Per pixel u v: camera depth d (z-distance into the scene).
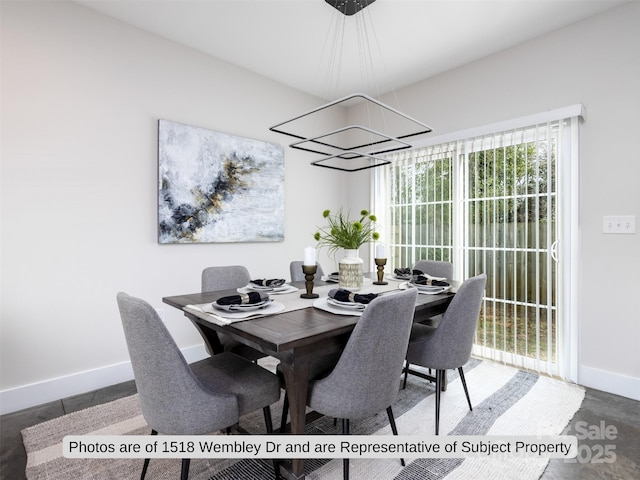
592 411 2.07
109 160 2.47
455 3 2.30
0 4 2.06
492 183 2.87
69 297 2.31
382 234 3.79
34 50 2.16
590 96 2.43
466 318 1.82
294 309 1.65
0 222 2.07
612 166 2.34
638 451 1.68
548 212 2.55
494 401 2.17
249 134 3.30
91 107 2.38
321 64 3.17
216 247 3.07
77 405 2.16
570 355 2.48
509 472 1.54
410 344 1.92
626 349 2.29
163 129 2.69
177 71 2.80
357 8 2.35
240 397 1.37
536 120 2.58
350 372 1.30
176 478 1.51
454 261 3.10
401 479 1.50
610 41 2.35
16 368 2.12
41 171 2.20
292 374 1.34
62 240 2.28
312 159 3.89
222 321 1.43
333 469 1.57
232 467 1.58
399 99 3.67
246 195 3.23
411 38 2.72
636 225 2.25
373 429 1.87
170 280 2.78
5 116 2.07
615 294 2.33
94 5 2.34
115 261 2.50
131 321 1.15
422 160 3.41
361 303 1.56
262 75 3.39
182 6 2.35
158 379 1.17
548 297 2.55
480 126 2.94
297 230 3.75
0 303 2.07
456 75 3.21
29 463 1.60
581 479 1.49
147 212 2.65
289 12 2.41
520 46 2.79
